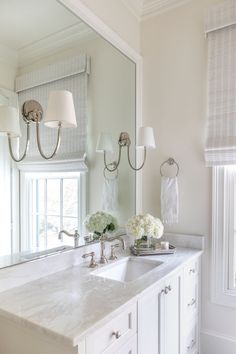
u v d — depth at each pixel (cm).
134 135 231
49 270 152
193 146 215
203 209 210
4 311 108
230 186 202
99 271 161
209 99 204
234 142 191
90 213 185
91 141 188
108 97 204
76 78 175
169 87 226
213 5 208
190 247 212
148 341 138
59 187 164
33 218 149
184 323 180
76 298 120
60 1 160
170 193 215
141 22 238
